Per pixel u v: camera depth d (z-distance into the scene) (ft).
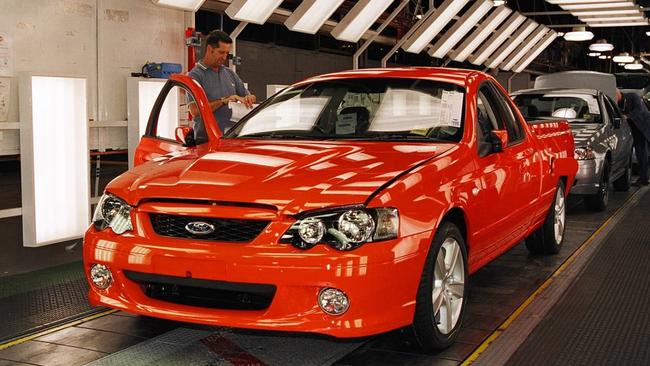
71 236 23.57
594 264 21.16
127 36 29.68
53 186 22.86
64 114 23.00
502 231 16.83
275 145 14.99
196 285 12.24
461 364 12.99
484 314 16.17
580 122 33.47
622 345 13.98
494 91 18.13
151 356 13.46
